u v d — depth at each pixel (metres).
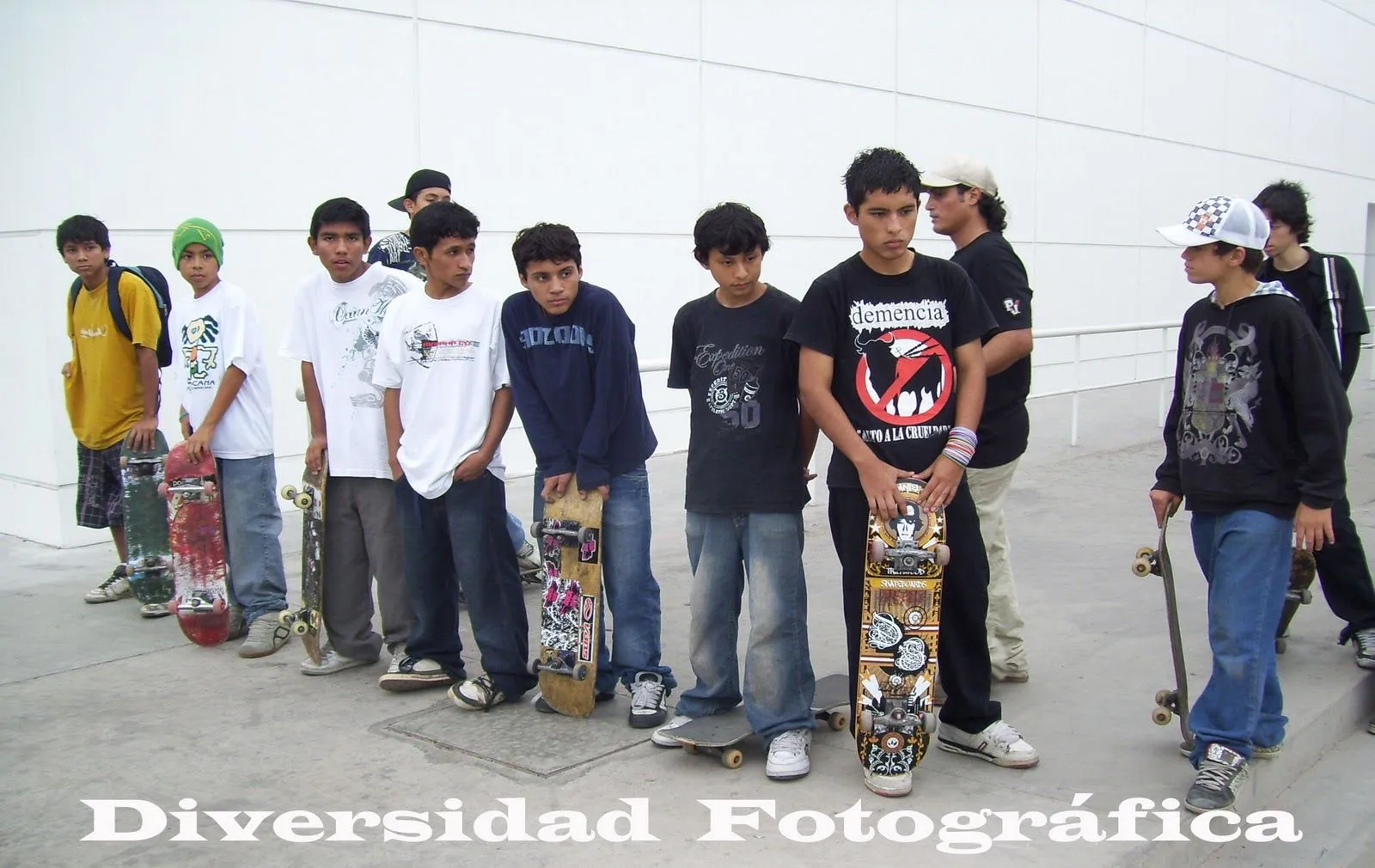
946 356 3.67
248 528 5.34
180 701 4.71
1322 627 5.45
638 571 4.40
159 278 6.07
